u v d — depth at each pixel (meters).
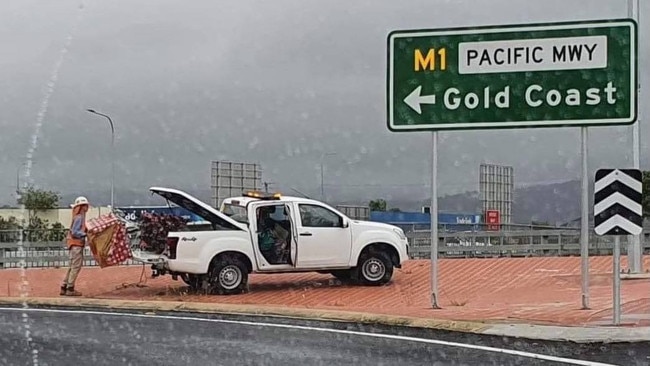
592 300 13.80
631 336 10.01
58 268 21.19
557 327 10.79
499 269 19.56
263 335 10.91
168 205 17.08
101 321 12.44
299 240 16.70
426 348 9.76
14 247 21.98
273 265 16.62
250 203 16.73
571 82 12.77
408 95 13.34
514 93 12.98
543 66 12.88
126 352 9.74
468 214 41.12
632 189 10.83
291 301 15.39
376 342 10.23
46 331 11.43
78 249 16.59
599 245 24.31
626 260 20.75
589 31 12.71
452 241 23.88
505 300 14.80
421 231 25.38
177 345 10.20
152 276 18.14
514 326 10.96
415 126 13.31
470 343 10.03
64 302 15.02
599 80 12.68
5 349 10.01
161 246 17.03
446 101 13.21
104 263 16.53
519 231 25.64
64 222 40.50
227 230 16.55
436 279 13.65
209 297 15.95
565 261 21.03
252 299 15.70
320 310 13.04
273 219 16.78
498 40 13.03
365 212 36.97
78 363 9.10
